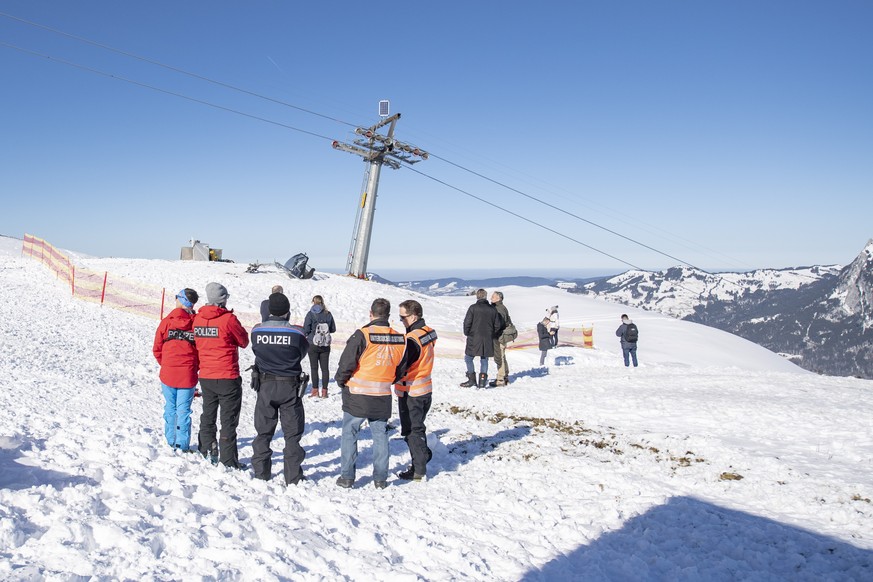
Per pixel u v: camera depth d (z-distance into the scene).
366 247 45.94
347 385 6.13
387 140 44.75
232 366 6.29
